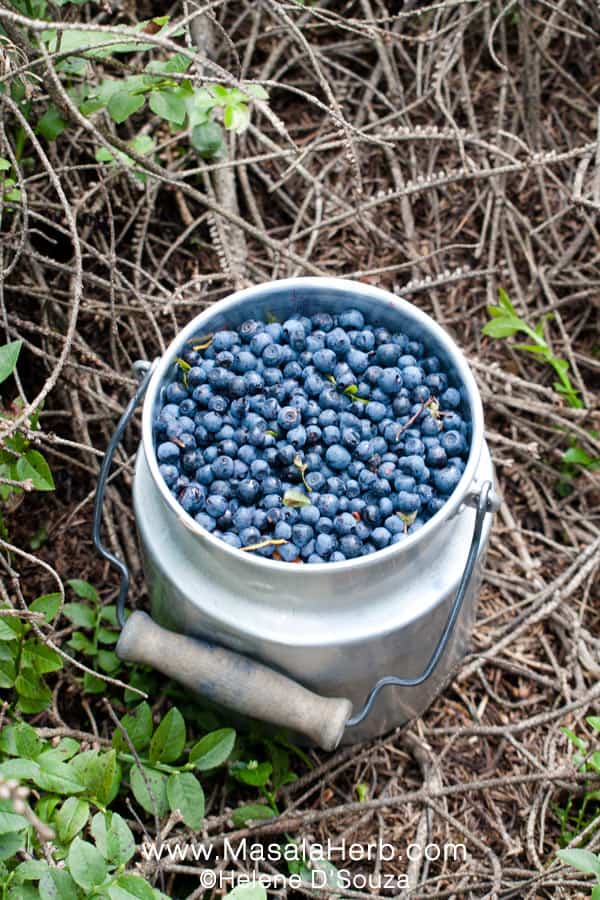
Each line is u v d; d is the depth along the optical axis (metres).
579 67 0.80
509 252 0.74
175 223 0.75
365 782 0.64
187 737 0.64
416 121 0.78
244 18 0.78
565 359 0.74
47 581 0.67
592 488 0.71
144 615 0.58
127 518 0.68
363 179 0.77
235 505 0.57
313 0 0.78
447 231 0.76
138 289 0.69
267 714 0.57
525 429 0.71
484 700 0.66
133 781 0.58
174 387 0.58
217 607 0.56
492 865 0.61
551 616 0.67
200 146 0.69
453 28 0.77
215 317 0.59
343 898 0.60
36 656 0.58
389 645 0.56
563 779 0.62
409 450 0.57
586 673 0.67
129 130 0.75
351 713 0.60
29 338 0.70
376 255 0.75
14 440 0.59
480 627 0.68
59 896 0.52
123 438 0.70
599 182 0.68
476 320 0.74
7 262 0.68
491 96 0.79
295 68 0.78
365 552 0.56
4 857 0.51
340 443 0.57
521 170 0.73
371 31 0.67
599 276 0.75
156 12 0.76
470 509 0.58
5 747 0.56
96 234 0.72
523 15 0.75
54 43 0.62
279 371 0.59
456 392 0.58
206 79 0.56
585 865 0.54
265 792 0.61
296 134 0.78
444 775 0.64
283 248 0.68
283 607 0.55
